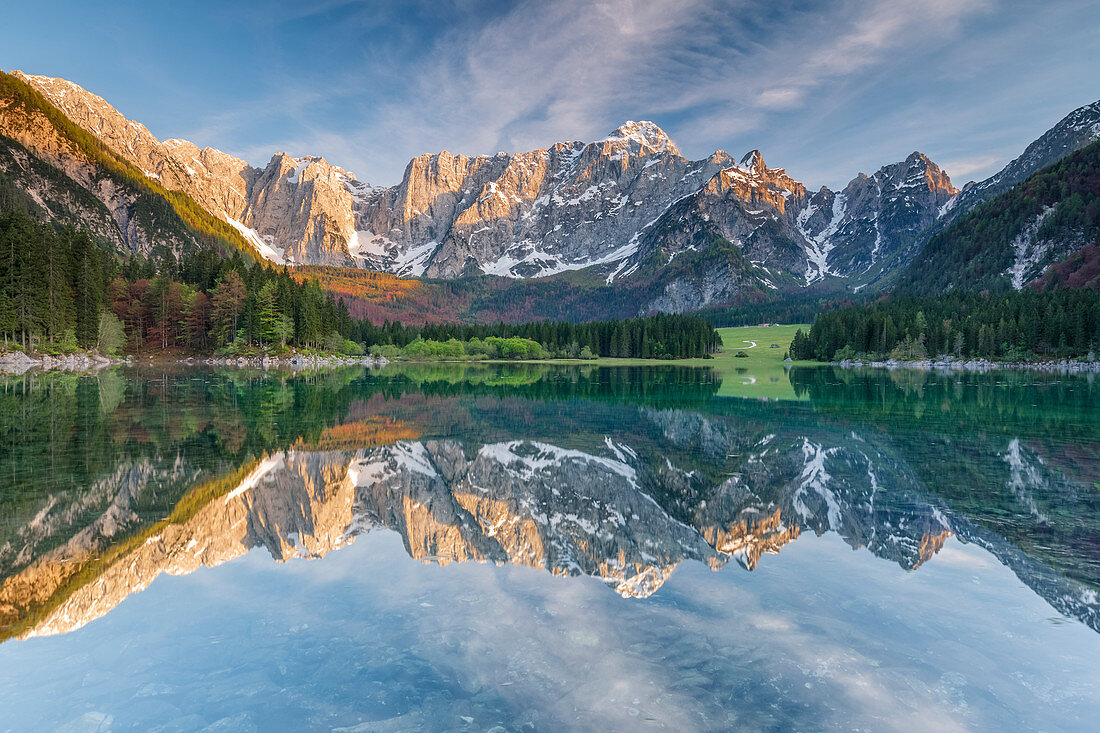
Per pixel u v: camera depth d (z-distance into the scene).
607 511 16.33
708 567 11.83
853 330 154.88
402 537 13.79
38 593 10.12
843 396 54.09
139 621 9.02
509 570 11.58
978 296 175.88
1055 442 27.84
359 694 7.00
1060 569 11.54
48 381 58.78
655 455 24.91
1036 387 66.44
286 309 120.38
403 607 9.58
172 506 15.80
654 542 13.52
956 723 6.44
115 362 98.12
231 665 7.69
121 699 6.86
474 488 18.81
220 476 19.48
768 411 41.28
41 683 7.20
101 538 13.14
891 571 11.47
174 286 118.94
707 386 67.44
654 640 8.43
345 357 140.12
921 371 114.25
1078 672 7.57
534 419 36.50
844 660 7.82
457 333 198.75
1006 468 22.02
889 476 20.75
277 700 6.88
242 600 9.86
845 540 13.70
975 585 10.65
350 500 17.02
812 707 6.70
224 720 6.45
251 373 83.12
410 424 33.41
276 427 30.92
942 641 8.45
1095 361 116.44
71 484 18.03
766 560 12.20
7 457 22.25
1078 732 6.26
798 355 162.62
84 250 104.94
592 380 78.94
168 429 29.27
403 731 6.26
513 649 8.13
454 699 6.91
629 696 6.95
